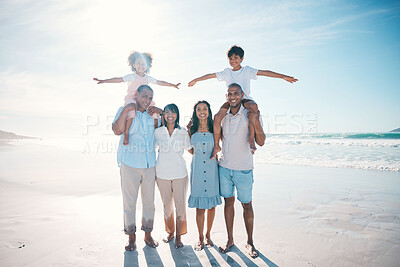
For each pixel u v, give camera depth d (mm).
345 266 2688
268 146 18547
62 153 14773
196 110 3268
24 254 2916
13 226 3752
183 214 3242
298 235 3488
